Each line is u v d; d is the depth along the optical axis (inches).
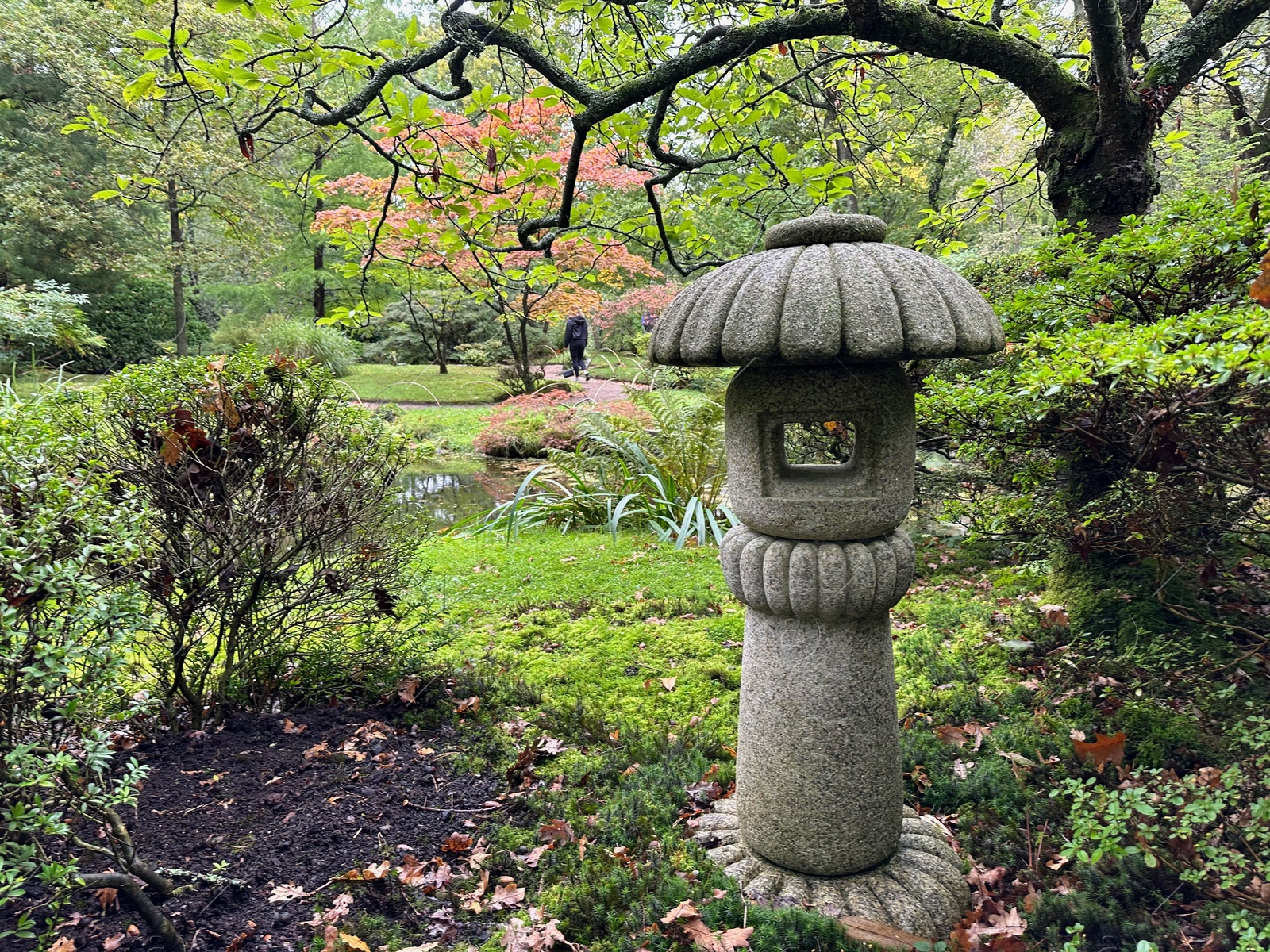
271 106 108.4
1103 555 125.1
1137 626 110.1
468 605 169.5
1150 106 121.6
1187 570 108.8
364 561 119.1
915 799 96.3
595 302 400.2
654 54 147.7
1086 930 70.2
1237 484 93.7
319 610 128.9
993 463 116.9
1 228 467.5
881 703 78.8
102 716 86.1
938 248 170.4
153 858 81.7
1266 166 259.6
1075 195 128.6
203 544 105.3
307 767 102.6
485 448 382.9
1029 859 82.5
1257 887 67.4
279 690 120.8
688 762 104.6
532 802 97.7
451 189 123.4
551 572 190.9
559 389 431.5
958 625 140.9
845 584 73.0
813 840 78.5
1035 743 100.0
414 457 166.6
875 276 64.4
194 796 93.9
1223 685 93.7
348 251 153.5
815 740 77.2
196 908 76.7
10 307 355.3
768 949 68.7
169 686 108.3
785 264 67.4
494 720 119.0
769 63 159.3
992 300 141.4
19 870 60.4
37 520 62.8
